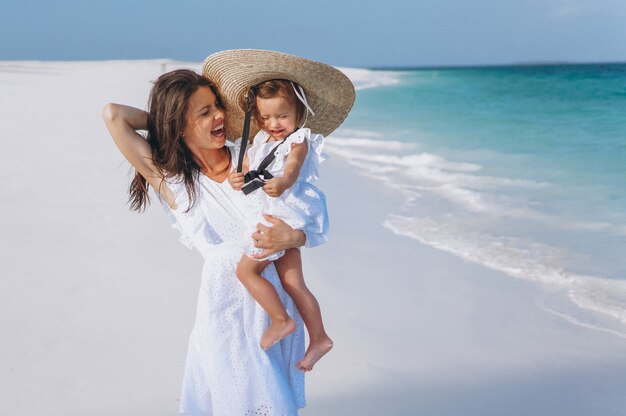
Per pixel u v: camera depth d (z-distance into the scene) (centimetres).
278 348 289
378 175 1066
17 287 545
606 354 470
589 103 2305
